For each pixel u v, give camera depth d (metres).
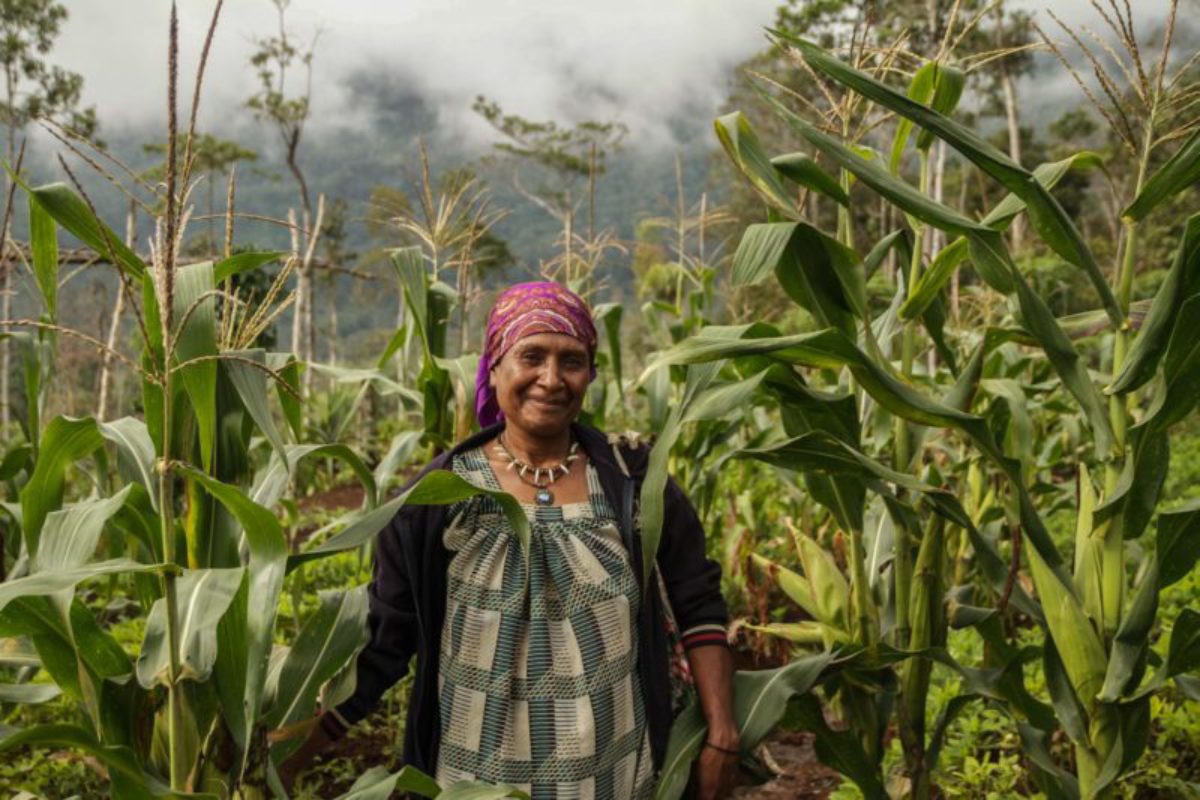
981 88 27.14
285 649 2.25
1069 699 2.18
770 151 24.16
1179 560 2.05
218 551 1.91
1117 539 2.13
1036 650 2.27
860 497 2.36
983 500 4.22
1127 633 2.08
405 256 3.46
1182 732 3.13
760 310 14.27
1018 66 23.58
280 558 1.74
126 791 1.59
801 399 2.18
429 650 2.06
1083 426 4.79
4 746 1.45
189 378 1.71
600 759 1.96
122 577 5.05
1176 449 9.40
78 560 1.71
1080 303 14.15
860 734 2.48
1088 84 2.02
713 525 5.39
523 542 1.83
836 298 2.27
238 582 1.68
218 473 1.91
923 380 4.48
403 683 3.79
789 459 2.15
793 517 5.81
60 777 3.11
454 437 3.46
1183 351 1.92
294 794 3.23
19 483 3.08
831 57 1.98
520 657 1.98
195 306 1.61
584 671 1.96
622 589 2.02
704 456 4.43
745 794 3.51
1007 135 30.89
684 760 2.04
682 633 2.19
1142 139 2.05
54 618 1.77
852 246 2.29
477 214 3.78
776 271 2.25
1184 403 1.96
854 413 2.22
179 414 1.84
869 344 2.23
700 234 5.91
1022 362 4.77
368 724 3.84
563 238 5.08
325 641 2.01
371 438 10.64
